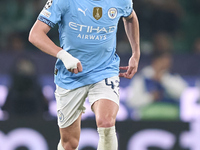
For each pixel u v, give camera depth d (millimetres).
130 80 25141
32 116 24422
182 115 24500
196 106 24688
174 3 32219
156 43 25578
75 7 13102
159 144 21281
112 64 14148
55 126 21359
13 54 25688
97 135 21109
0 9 32438
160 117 24406
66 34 13531
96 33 13398
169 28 31594
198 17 33438
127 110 24672
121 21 30234
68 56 12602
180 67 25938
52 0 13180
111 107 13156
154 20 31406
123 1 13617
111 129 12719
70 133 15070
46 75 25688
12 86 24562
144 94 24516
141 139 21297
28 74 24781
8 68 25641
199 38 31281
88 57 13758
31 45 29797
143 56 25812
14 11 32312
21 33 29891
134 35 15102
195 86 25422
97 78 13805
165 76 24750
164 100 24562
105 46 13734
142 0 31625
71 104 14508
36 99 24562
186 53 28062
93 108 13711
